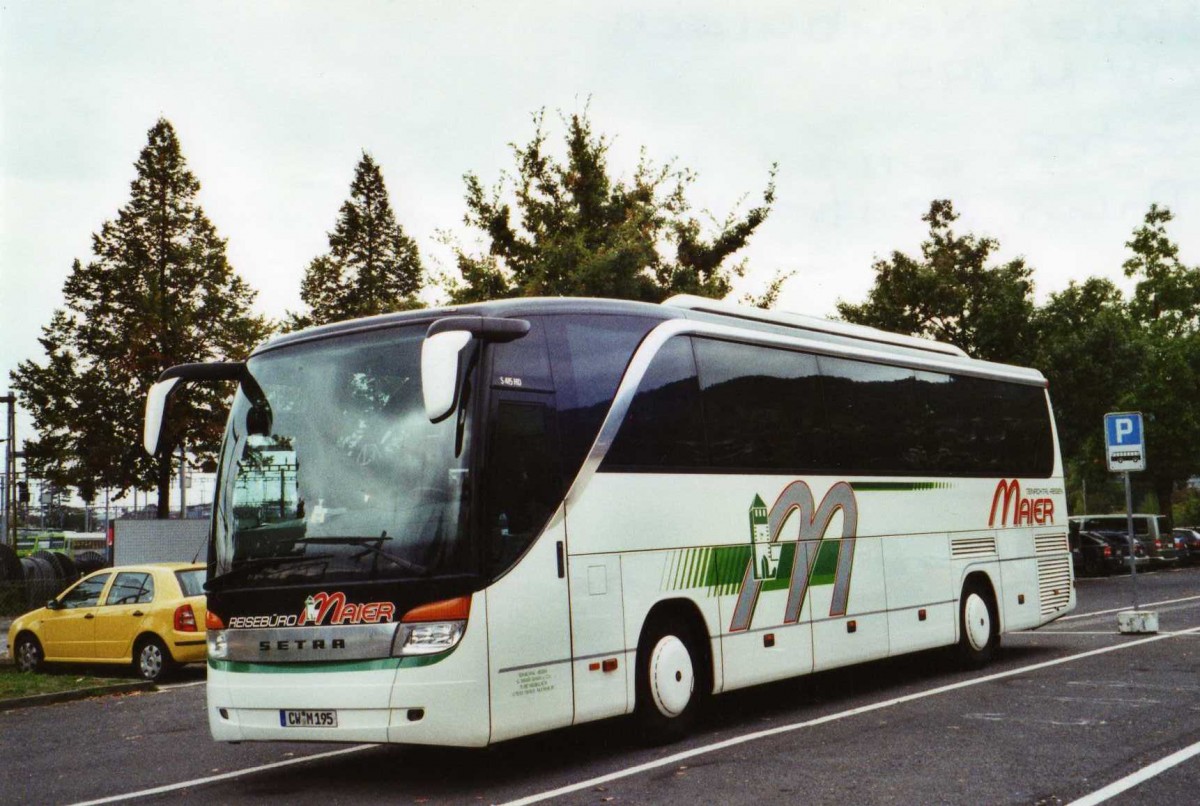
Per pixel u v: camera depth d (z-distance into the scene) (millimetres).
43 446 52750
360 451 8547
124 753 10711
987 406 15367
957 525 14273
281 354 9227
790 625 11250
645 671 9641
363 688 8000
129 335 51875
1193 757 8336
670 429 10133
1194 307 54438
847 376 12703
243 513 8828
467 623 8039
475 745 8008
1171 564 48750
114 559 34594
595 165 27969
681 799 7535
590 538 9109
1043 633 18906
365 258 66062
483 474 8297
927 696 11922
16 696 14953
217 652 8695
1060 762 8289
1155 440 52781
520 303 9141
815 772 8211
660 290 26578
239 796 8453
